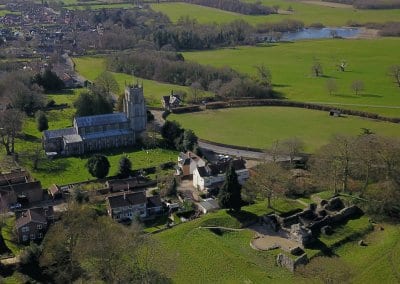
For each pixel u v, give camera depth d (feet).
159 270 587.27
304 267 614.34
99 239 613.93
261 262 643.86
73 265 608.60
